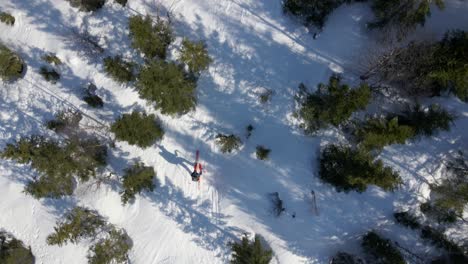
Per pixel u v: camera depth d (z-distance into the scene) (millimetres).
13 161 19953
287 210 18969
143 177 18781
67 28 19359
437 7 17859
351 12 18219
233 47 18891
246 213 19203
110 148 19531
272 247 19094
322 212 18828
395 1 16047
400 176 18328
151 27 18047
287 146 18812
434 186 18016
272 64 18766
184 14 18984
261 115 18875
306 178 18781
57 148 18906
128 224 19750
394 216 18531
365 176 16422
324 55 18500
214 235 19391
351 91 16375
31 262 20094
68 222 19578
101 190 19703
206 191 19422
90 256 19734
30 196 20094
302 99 18312
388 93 17828
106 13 19141
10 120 19953
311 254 18953
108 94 19406
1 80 19859
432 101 17906
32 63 19656
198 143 19297
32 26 19562
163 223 19641
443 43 15922
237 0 18781
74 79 19531
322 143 18484
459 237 18297
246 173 19156
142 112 19250
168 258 19641
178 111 18609
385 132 16406
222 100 19062
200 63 18344
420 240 18484
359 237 18781
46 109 19766
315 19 18031
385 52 17312
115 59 18938
